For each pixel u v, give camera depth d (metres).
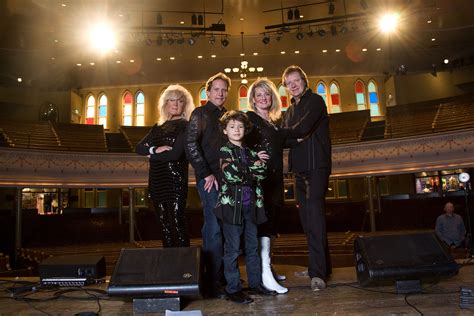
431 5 15.52
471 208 15.31
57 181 15.36
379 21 16.66
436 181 17.80
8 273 10.71
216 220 3.21
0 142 15.77
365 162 16.44
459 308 2.45
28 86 20.86
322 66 21.38
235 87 21.70
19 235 14.55
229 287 2.91
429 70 21.61
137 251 2.95
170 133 3.69
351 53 20.39
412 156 15.68
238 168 2.90
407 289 2.85
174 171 3.69
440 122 17.17
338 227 17.66
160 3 15.02
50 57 19.38
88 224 16.91
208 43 18.62
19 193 14.66
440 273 2.82
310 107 3.42
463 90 20.31
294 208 18.05
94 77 21.39
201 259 2.91
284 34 18.06
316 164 3.46
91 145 18.69
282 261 12.30
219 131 3.32
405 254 2.92
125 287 2.68
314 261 3.28
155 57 19.78
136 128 20.58
